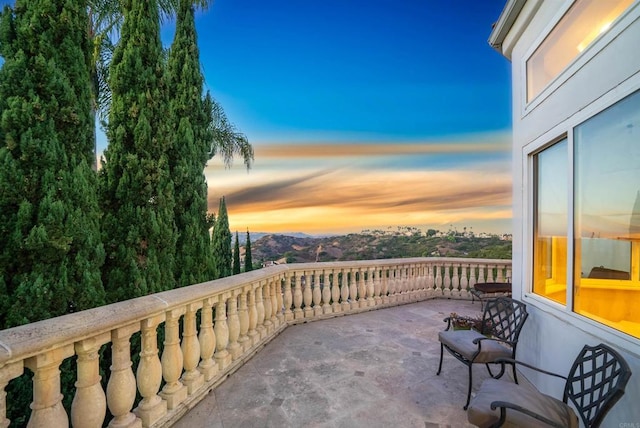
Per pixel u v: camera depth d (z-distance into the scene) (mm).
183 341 2754
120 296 3705
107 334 1937
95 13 6355
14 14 2795
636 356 1789
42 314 2543
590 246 2328
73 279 2854
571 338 2428
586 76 2309
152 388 2295
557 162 2838
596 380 2105
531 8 3053
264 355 3934
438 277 7652
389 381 3232
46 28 2846
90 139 3174
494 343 2891
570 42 2578
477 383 3201
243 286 3705
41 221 2592
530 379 3086
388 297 6703
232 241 13477
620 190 2062
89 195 3029
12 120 2562
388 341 4484
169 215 4340
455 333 3297
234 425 2445
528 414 1603
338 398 2879
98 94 6609
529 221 3240
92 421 1803
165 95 4531
